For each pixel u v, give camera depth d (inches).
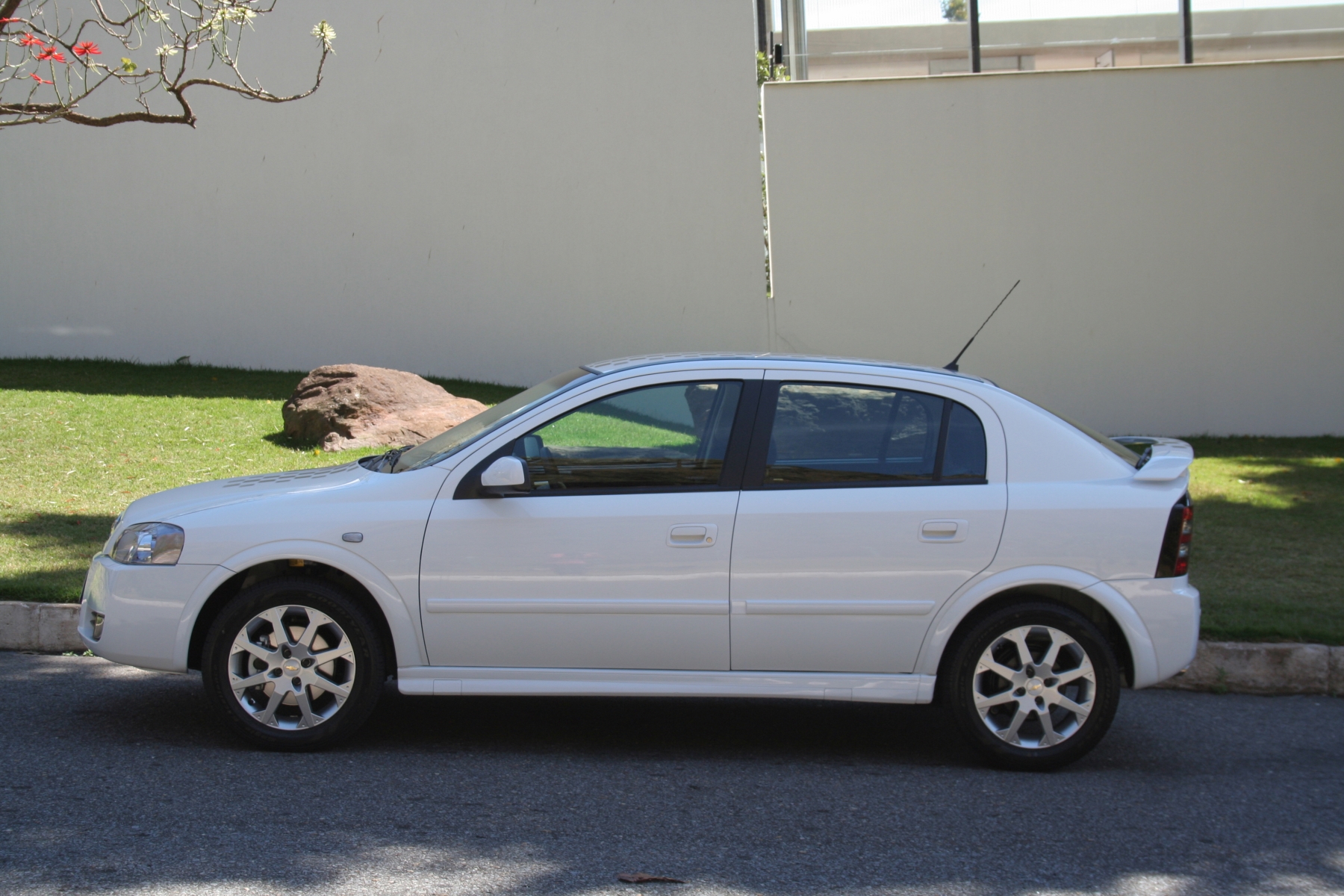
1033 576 184.1
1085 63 565.6
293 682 185.2
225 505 187.9
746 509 183.8
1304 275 551.5
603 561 182.5
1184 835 163.5
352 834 154.6
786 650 184.9
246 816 159.2
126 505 340.8
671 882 142.9
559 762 188.5
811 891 141.7
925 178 552.7
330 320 572.1
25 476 364.2
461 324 569.9
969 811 171.0
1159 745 204.7
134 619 183.3
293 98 336.5
